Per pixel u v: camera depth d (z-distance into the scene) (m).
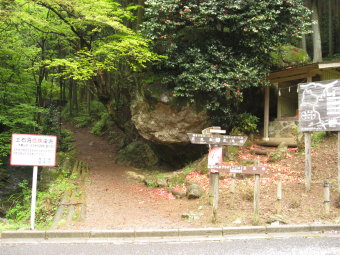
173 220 5.94
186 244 4.68
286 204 6.34
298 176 7.95
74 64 9.12
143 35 10.32
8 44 12.26
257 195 5.42
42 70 14.46
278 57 13.19
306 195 6.78
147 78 10.57
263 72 10.33
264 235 5.04
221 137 5.98
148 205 7.30
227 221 5.65
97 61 9.88
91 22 10.31
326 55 20.84
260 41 9.94
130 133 14.38
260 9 9.45
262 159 9.73
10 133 12.52
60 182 9.24
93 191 8.52
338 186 6.75
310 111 7.28
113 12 10.16
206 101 10.30
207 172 9.24
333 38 20.77
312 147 9.38
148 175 10.84
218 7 9.54
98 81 12.27
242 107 12.43
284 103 13.30
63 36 12.03
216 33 10.66
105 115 20.41
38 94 14.35
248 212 6.09
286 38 10.79
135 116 10.88
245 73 9.73
